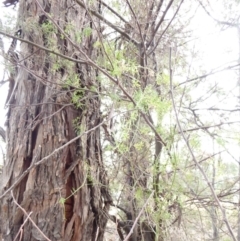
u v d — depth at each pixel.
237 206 1.77
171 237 1.60
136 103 1.16
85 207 1.62
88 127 1.67
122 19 1.56
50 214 1.51
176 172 1.43
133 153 1.56
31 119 1.64
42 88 1.67
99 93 1.48
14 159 1.60
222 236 1.77
